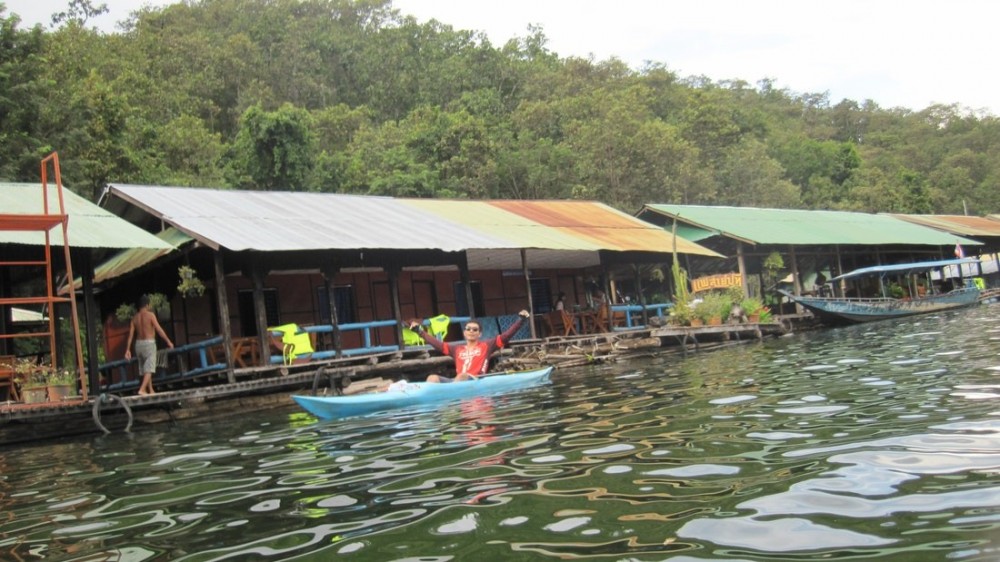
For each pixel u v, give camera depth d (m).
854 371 9.88
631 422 7.03
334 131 49.56
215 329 17.67
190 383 15.70
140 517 4.99
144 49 51.34
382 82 64.31
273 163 32.41
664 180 41.25
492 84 60.44
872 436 5.27
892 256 36.94
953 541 3.05
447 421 8.40
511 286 23.98
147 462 7.75
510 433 7.04
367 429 8.43
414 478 5.31
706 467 4.77
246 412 13.06
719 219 29.34
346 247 15.13
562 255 23.09
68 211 13.60
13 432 11.08
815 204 58.56
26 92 21.62
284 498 5.11
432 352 17.36
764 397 7.98
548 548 3.39
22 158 20.59
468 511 4.20
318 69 63.28
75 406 11.32
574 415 7.94
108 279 16.69
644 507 3.95
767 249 29.94
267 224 16.08
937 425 5.43
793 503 3.79
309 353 15.19
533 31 73.94
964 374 8.28
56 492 6.40
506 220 21.81
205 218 15.66
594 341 19.30
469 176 39.62
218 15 68.88
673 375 12.06
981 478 3.91
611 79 62.50
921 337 15.36
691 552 3.20
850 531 3.30
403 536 3.82
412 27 70.88
